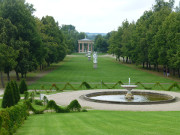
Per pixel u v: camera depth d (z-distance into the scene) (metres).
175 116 18.97
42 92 38.50
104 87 44.66
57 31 89.44
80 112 23.22
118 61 116.19
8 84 26.62
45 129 14.66
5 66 45.81
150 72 70.88
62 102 29.45
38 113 23.36
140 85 46.78
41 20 79.81
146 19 79.31
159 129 13.60
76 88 42.81
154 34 67.38
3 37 46.59
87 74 65.88
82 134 12.91
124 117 18.69
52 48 74.75
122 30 105.38
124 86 32.78
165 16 66.62
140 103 27.58
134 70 76.69
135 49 80.69
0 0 55.62
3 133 12.51
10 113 15.32
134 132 13.04
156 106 26.47
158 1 78.88
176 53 52.81
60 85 46.44
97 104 27.81
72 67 86.88
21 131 14.61
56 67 86.88
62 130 14.13
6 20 47.81
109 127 14.62
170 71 73.38
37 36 54.03
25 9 53.00
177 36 52.59
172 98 30.73
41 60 58.00
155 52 64.12
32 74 66.44
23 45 48.81
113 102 28.28
